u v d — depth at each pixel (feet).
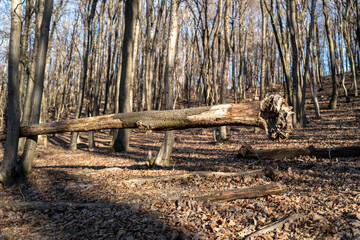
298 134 39.63
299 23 56.08
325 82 104.78
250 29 111.45
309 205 12.73
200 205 14.25
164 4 71.82
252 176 19.81
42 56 24.98
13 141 22.71
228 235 10.89
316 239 9.55
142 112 17.08
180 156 33.14
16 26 22.80
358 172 17.52
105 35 69.46
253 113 12.67
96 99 53.57
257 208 13.24
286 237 10.04
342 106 60.80
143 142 50.93
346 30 69.15
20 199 18.81
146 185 20.53
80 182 22.38
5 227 13.79
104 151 41.81
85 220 13.89
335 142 30.76
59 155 40.55
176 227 12.00
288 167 21.79
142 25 86.74
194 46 93.76
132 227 12.48
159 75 80.43
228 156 30.25
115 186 20.66
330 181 16.72
